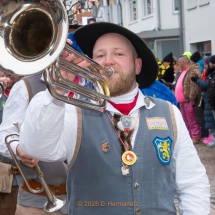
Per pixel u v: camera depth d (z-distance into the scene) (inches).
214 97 316.5
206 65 332.5
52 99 77.5
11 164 135.4
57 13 71.7
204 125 351.3
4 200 135.9
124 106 92.7
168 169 91.0
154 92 140.2
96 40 100.7
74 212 88.5
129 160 87.4
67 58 78.5
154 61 100.3
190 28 767.1
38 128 78.2
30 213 118.2
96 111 85.5
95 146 88.4
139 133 90.8
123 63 92.4
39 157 83.1
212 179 260.7
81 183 88.3
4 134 118.0
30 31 73.9
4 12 74.0
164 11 831.7
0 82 119.3
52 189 118.3
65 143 87.0
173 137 93.3
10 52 73.7
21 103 119.3
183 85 361.7
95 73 86.7
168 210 89.7
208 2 703.1
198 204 92.5
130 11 974.4
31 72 71.4
